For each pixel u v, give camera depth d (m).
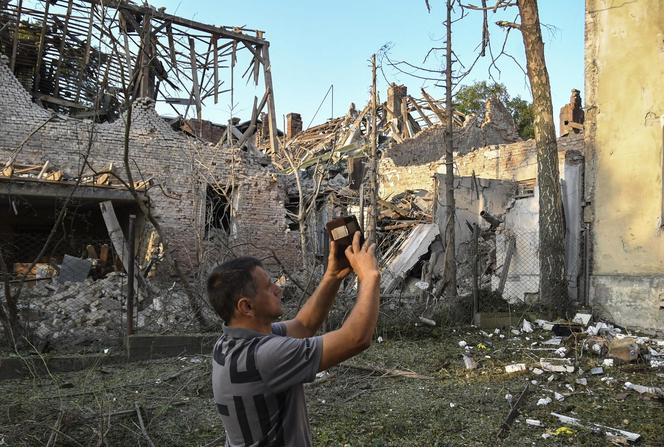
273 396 1.65
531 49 10.97
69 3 15.04
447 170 11.12
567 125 23.58
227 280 1.77
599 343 7.89
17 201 12.44
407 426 4.79
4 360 6.28
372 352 7.78
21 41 16.75
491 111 25.17
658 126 9.74
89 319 8.89
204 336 7.64
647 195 9.84
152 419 4.71
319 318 2.04
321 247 14.91
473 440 4.51
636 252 9.96
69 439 4.25
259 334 1.75
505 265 12.62
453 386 6.20
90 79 17.81
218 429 4.68
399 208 16.39
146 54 7.77
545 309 10.28
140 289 10.42
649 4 10.04
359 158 20.53
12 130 13.41
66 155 13.84
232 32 18.69
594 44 11.02
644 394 5.89
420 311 9.83
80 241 13.73
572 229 11.85
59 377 6.30
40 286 10.49
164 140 15.10
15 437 4.27
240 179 15.96
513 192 15.06
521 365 6.94
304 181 18.28
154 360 7.23
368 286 1.74
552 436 4.58
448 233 10.79
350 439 4.48
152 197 14.62
